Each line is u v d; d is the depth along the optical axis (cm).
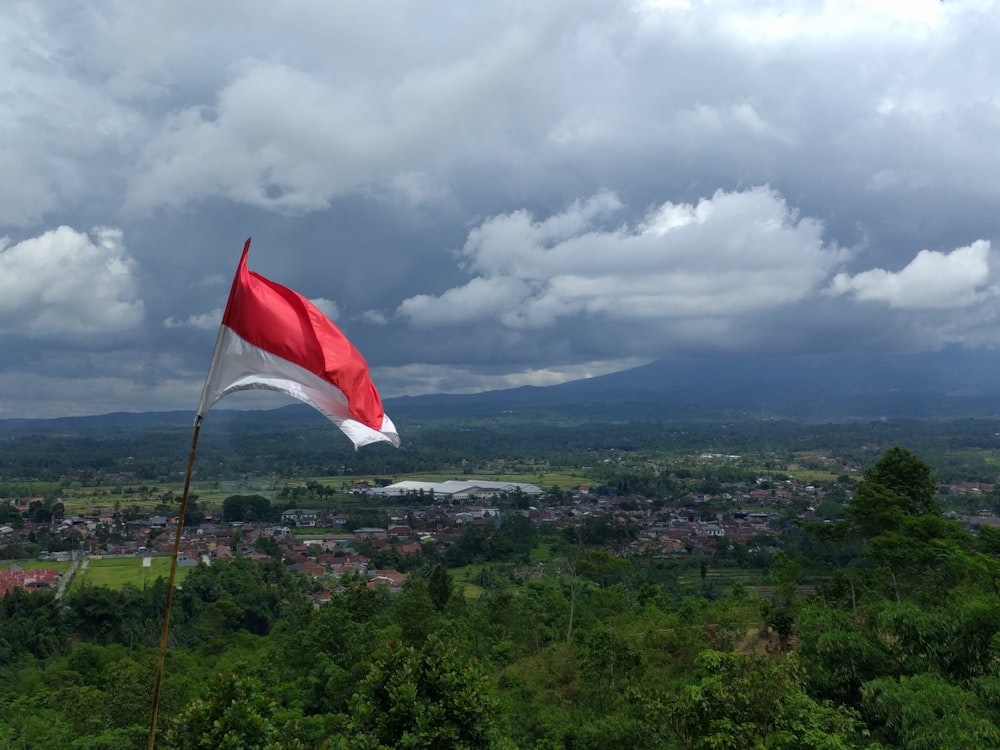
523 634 4128
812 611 2209
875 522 3091
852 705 1936
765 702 1538
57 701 3553
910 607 2022
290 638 4341
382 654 1370
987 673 1792
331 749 1285
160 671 1002
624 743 2216
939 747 1487
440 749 1260
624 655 2866
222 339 1082
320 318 1130
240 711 1264
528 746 2491
